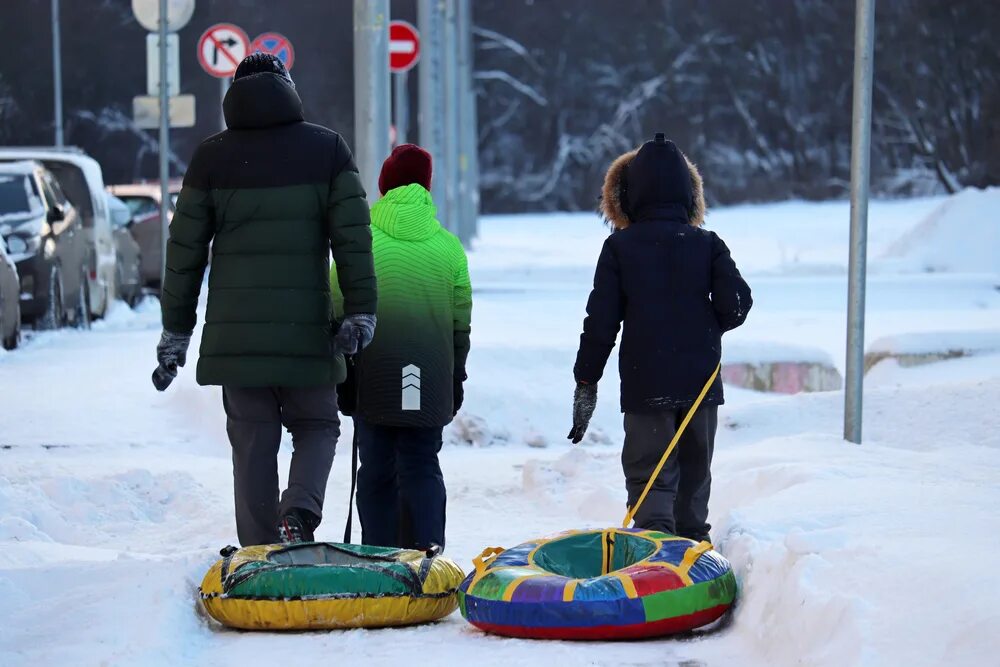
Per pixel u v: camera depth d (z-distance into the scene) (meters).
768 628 8.47
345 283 10.45
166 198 35.09
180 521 14.12
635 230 10.98
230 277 10.51
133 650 8.40
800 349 23.39
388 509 11.42
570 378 21.77
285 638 9.09
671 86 117.06
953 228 52.69
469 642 8.91
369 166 21.98
